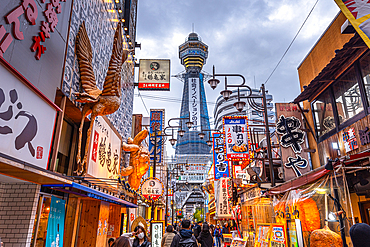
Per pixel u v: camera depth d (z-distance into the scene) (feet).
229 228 71.46
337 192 21.12
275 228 25.38
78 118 30.73
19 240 18.67
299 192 24.44
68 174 29.71
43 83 20.88
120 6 50.11
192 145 565.94
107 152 37.04
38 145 17.46
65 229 28.09
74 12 27.78
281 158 40.52
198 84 463.83
